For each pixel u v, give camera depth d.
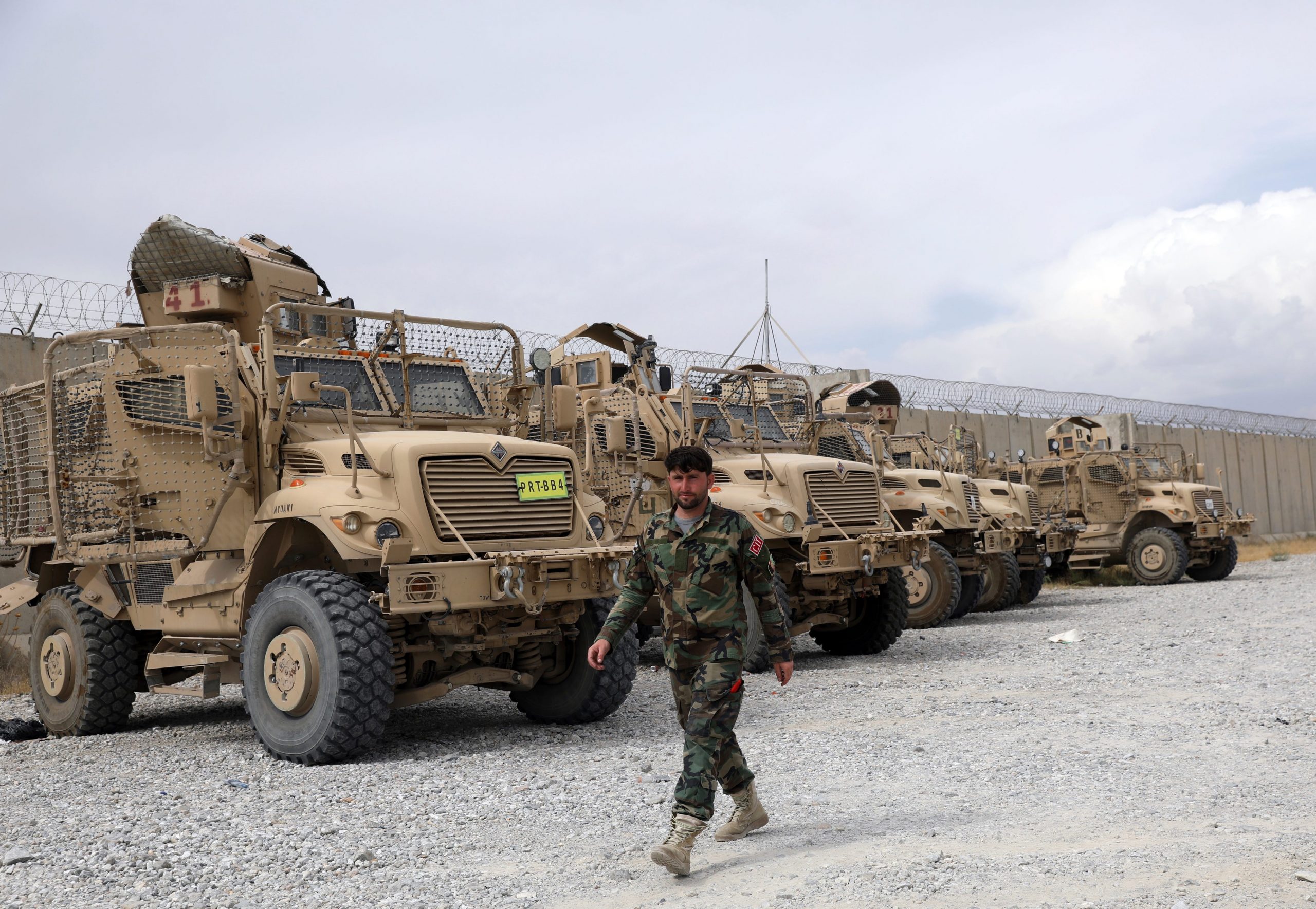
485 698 9.08
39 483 8.73
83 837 4.71
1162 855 3.97
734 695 4.10
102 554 7.93
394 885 3.93
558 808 5.02
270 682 6.52
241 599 6.98
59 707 8.20
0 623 10.80
